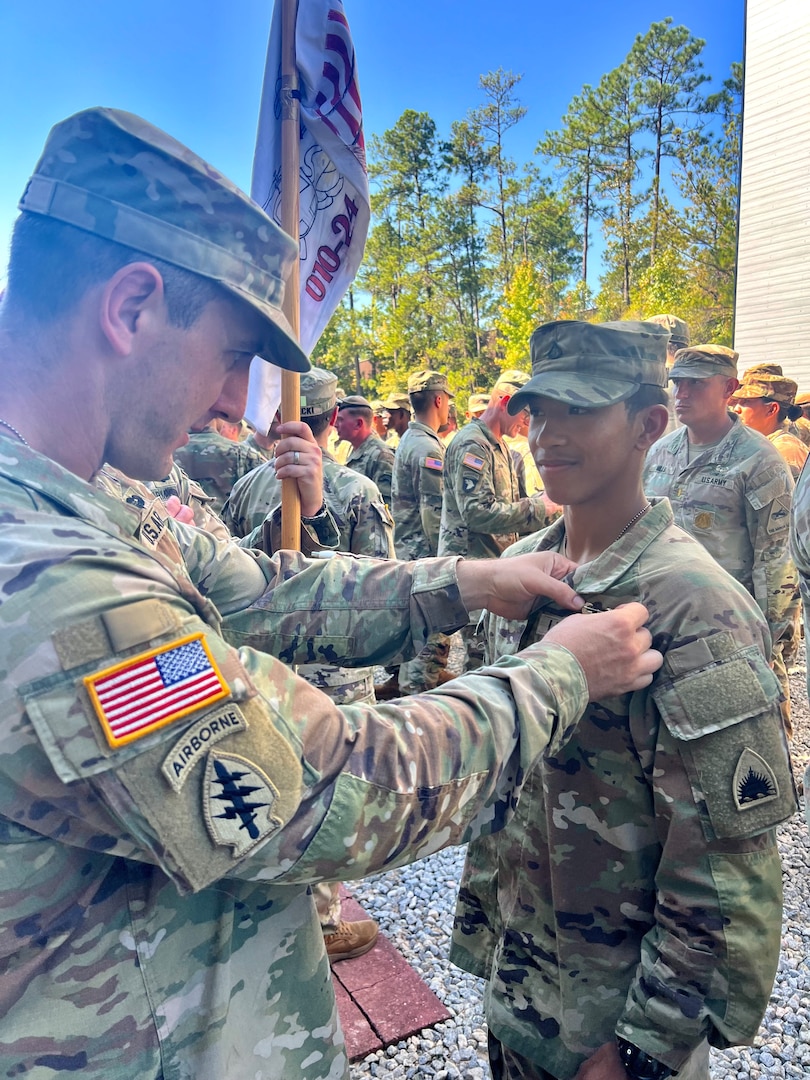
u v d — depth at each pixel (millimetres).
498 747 909
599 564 1236
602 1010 1244
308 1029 1050
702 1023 1087
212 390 955
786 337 9555
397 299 45688
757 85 9555
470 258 42562
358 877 854
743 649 1104
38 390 867
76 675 729
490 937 1521
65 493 831
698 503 3693
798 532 2008
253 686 814
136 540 905
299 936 1042
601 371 1188
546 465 1265
